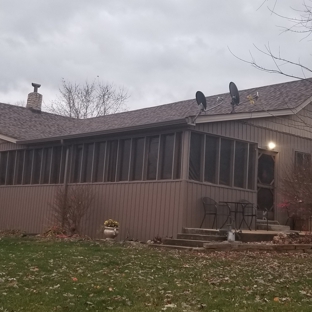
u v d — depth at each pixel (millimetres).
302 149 17156
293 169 15117
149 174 14844
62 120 25047
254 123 15773
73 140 17531
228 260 10188
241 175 15320
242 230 14344
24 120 22906
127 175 15539
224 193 14641
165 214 14000
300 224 16359
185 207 13617
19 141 19016
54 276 8062
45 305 6234
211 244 11664
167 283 7758
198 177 14141
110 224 14578
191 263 9695
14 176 20125
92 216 16312
